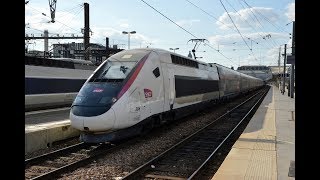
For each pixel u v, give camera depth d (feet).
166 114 52.01
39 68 78.84
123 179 25.61
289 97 137.59
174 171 29.40
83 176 27.68
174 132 50.39
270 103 105.81
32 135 38.75
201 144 41.73
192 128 55.67
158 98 46.80
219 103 102.89
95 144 41.32
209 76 80.43
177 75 55.16
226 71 107.14
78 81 95.25
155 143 41.73
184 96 58.70
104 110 37.40
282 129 48.47
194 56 104.78
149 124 46.01
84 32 141.49
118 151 37.22
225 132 51.44
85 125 37.32
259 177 24.09
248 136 42.06
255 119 61.21
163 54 51.19
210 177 27.76
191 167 30.99
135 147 39.27
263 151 33.14
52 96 83.05
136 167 30.94
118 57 45.03
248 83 168.35
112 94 38.81
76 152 37.52
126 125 39.27
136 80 41.78
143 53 46.32
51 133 42.04
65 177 27.45
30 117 62.39
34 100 76.64
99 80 41.09
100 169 29.96
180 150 38.09
